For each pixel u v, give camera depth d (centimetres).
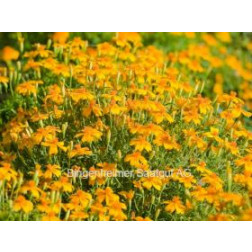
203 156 110
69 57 123
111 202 105
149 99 117
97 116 111
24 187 103
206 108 115
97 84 115
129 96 116
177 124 113
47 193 104
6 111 123
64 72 119
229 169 105
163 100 116
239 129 115
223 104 121
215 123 114
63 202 109
